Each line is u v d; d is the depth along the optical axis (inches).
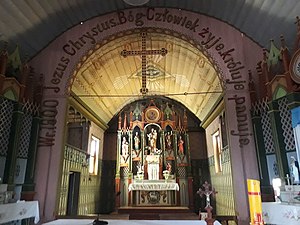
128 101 609.6
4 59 277.6
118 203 509.4
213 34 360.5
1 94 269.4
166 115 581.0
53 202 297.1
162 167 537.3
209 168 548.1
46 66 354.0
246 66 339.6
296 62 261.6
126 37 375.2
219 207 458.3
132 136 567.8
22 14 292.8
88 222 170.7
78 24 373.1
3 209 216.4
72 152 390.9
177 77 512.7
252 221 120.9
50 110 332.2
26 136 307.9
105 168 575.2
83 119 443.2
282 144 268.8
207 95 476.1
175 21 369.4
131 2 285.4
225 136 401.4
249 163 301.6
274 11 295.6
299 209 191.8
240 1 315.3
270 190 281.6
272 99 284.4
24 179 295.3
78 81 394.0
